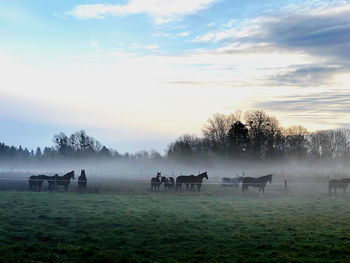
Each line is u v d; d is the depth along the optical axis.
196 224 19.55
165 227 18.69
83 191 37.22
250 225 19.45
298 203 28.86
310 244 15.43
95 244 15.71
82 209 23.70
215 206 26.45
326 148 117.62
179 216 21.73
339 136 118.12
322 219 21.17
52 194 32.34
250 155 104.06
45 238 16.53
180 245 15.63
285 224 19.64
